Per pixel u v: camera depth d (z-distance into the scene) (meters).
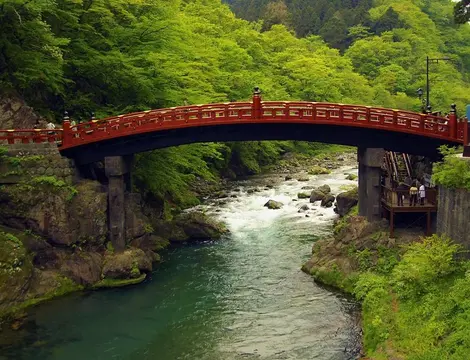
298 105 27.98
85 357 19.48
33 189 26.12
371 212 27.53
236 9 153.25
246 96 56.53
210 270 28.53
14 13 28.50
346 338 20.41
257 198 44.72
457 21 36.44
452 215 21.80
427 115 26.59
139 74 34.41
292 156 69.44
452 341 15.84
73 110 34.66
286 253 31.00
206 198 45.19
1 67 30.98
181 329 21.73
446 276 20.12
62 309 23.64
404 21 116.19
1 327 21.83
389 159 30.52
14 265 23.75
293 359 18.95
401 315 19.23
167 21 36.50
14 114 29.72
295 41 89.62
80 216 26.91
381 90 81.56
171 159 35.53
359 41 100.44
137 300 24.70
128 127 27.47
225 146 50.31
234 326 21.91
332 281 25.67
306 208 40.59
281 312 23.09
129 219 29.23
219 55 56.47
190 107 27.83
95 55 33.53
